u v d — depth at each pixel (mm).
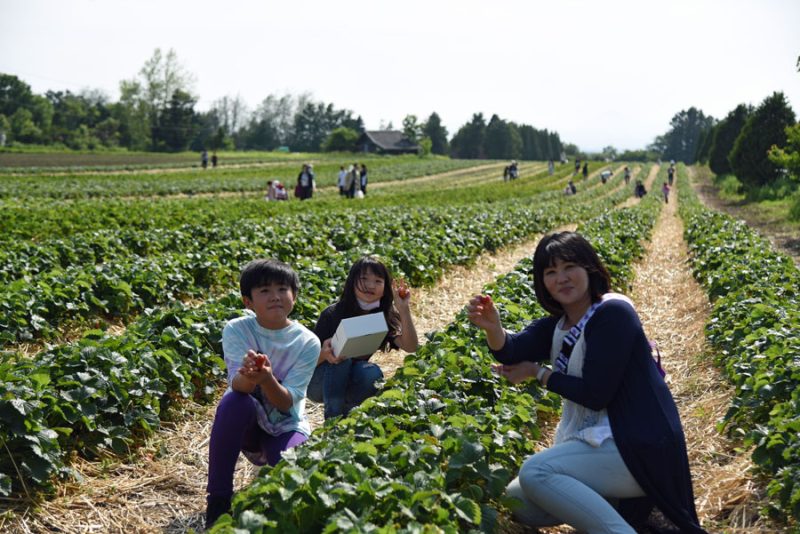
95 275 10102
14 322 8305
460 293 12781
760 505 4590
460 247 15359
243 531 3338
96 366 5992
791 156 28641
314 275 10516
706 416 6379
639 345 3750
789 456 4516
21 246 12234
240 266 12773
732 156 41781
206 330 7316
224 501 4414
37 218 17812
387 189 51969
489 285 10023
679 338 9430
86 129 126062
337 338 5344
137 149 118188
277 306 4602
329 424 4703
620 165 97500
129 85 116250
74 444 5434
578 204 36781
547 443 5781
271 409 4641
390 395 4988
